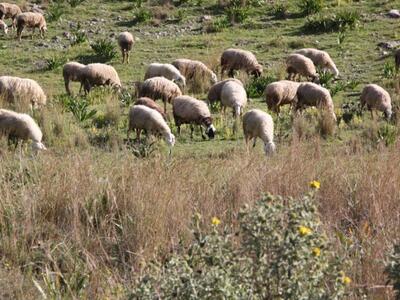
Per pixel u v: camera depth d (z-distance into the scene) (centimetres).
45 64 6775
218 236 1363
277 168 2342
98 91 5803
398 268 1423
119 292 1580
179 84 5872
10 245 1884
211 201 2066
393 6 8125
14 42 7406
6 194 2102
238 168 2414
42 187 2148
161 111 4716
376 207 2042
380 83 6006
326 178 2320
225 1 8375
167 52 7125
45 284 1708
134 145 4231
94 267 1764
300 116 4812
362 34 7406
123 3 8450
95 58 6931
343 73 6388
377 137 4297
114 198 2036
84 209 2020
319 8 8038
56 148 4181
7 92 5062
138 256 1789
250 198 2098
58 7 8262
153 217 1941
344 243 1791
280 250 1277
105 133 4512
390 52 6850
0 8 7744
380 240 1825
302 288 1280
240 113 4962
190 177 2292
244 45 7294
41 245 1884
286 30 7688
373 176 2305
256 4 8312
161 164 2367
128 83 6250
